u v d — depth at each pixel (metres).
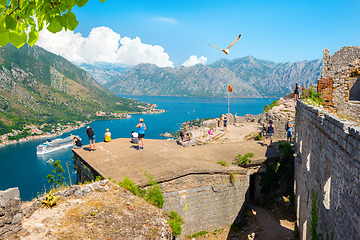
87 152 16.42
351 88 23.88
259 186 17.69
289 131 21.19
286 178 18.64
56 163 12.36
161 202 11.87
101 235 7.55
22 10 2.60
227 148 19.12
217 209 14.27
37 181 93.06
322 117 8.57
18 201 6.68
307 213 10.82
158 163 14.22
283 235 13.83
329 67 27.14
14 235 6.50
